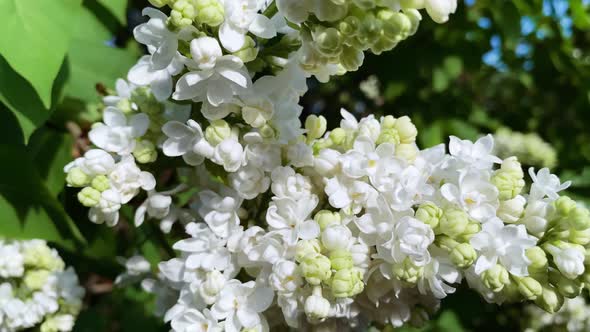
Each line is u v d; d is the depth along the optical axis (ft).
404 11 0.75
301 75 0.85
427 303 0.93
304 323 0.89
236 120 0.87
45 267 1.05
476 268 0.82
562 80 2.10
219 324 0.86
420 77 1.79
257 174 0.87
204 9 0.77
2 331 1.03
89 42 1.11
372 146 0.87
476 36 1.77
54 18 0.87
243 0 0.80
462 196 0.83
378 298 0.89
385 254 0.85
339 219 0.85
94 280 1.30
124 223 1.21
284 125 0.86
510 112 2.20
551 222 0.86
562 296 0.85
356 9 0.73
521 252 0.82
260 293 0.86
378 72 1.81
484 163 0.87
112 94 1.07
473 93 2.16
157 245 1.12
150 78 0.87
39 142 1.04
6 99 0.91
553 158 1.86
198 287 0.88
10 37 0.84
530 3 1.82
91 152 0.90
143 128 0.92
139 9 1.58
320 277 0.81
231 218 0.90
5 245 1.03
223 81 0.82
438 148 0.90
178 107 0.93
